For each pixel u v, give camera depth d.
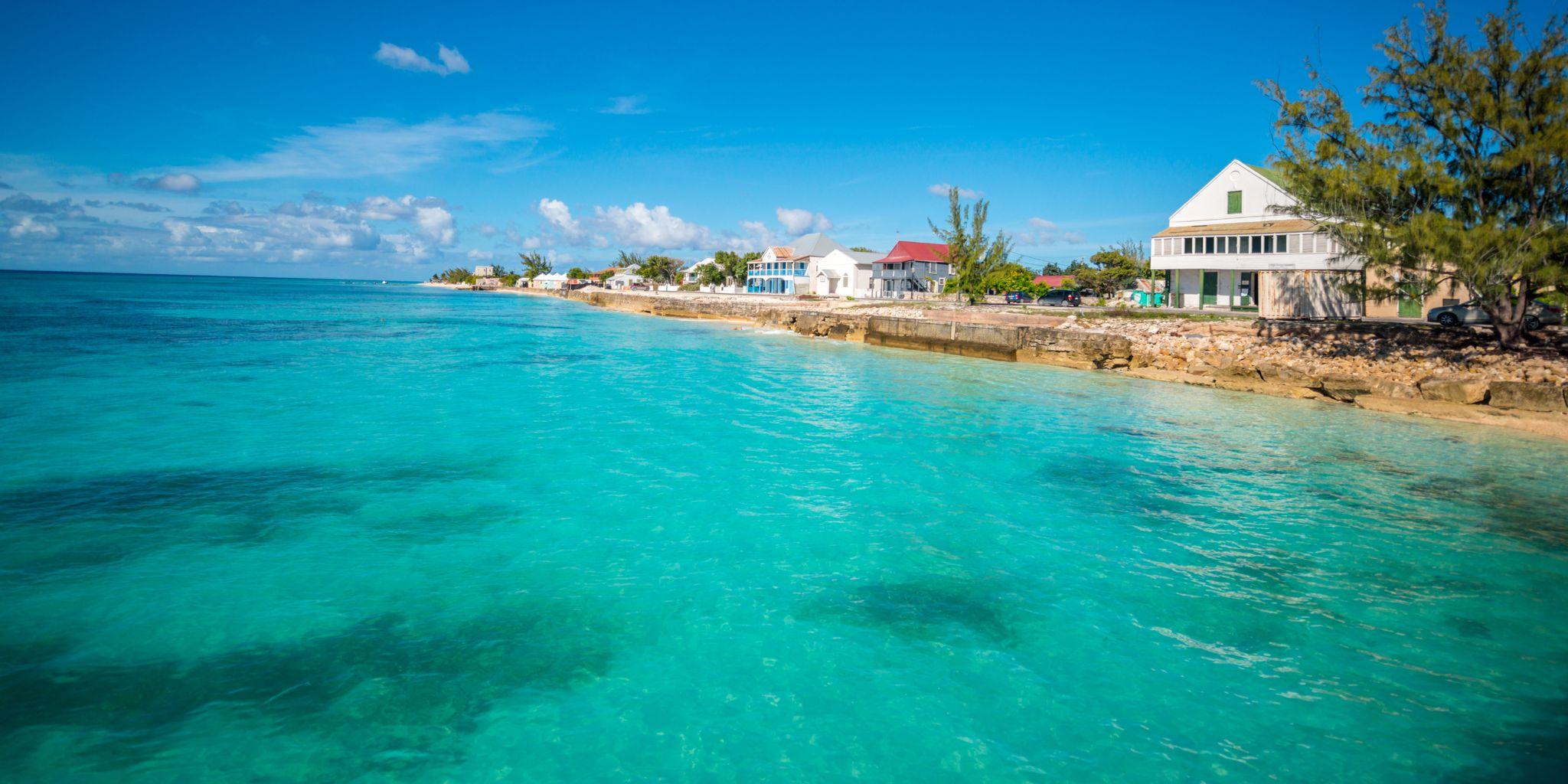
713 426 22.94
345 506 14.91
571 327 73.06
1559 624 10.50
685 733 7.90
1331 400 28.95
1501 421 24.31
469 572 11.82
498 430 22.03
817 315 64.69
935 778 7.23
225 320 71.00
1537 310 32.41
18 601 10.53
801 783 7.15
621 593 11.15
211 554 12.38
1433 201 26.94
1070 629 10.26
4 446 19.45
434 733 7.80
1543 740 7.89
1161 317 44.66
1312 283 44.28
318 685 8.60
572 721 8.05
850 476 17.61
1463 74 26.52
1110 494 16.56
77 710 7.99
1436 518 15.16
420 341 53.59
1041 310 55.00
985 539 13.64
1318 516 15.19
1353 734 7.98
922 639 9.95
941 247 96.56
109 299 110.44
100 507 14.69
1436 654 9.69
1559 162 25.05
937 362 42.69
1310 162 29.23
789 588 11.41
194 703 8.20
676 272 155.62
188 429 21.75
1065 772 7.35
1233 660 9.49
